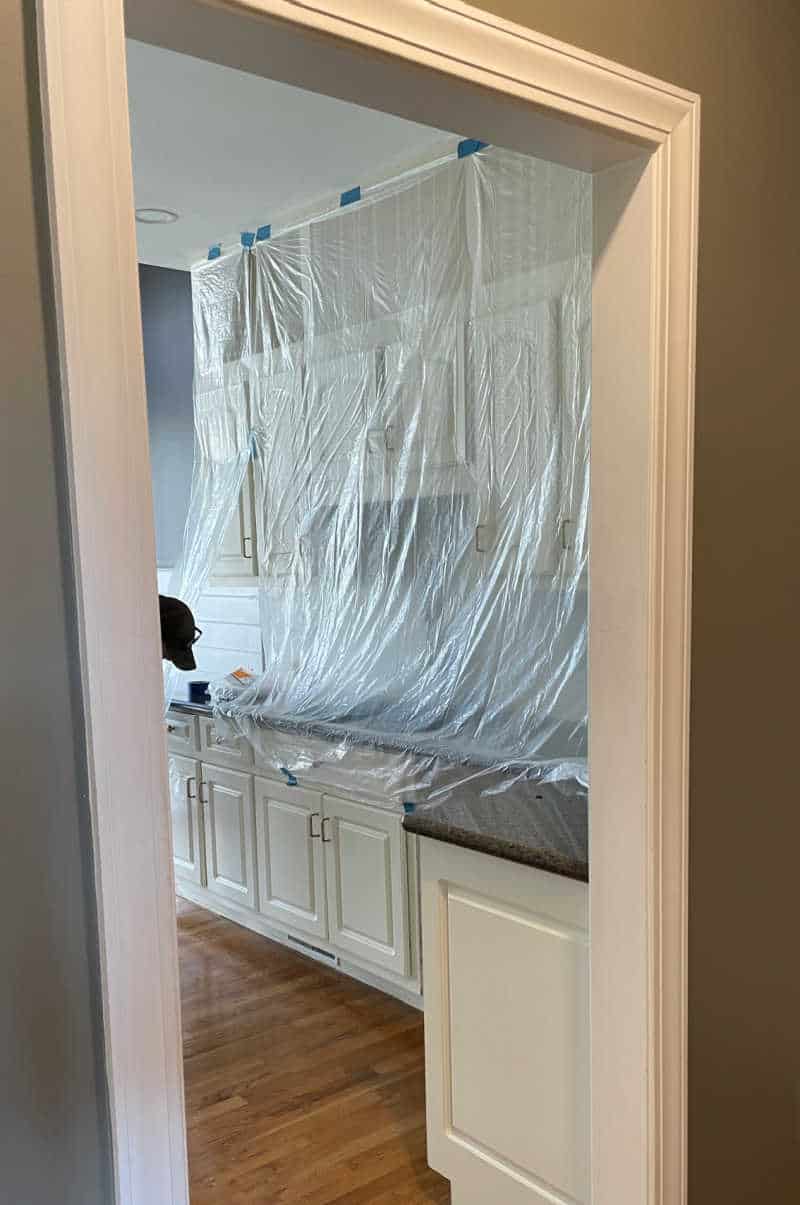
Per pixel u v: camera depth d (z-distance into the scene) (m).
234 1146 2.17
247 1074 2.48
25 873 0.82
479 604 2.61
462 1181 1.88
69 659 0.83
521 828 1.78
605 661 1.38
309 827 3.03
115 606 0.82
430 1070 1.93
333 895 2.96
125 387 0.81
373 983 3.00
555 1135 1.68
